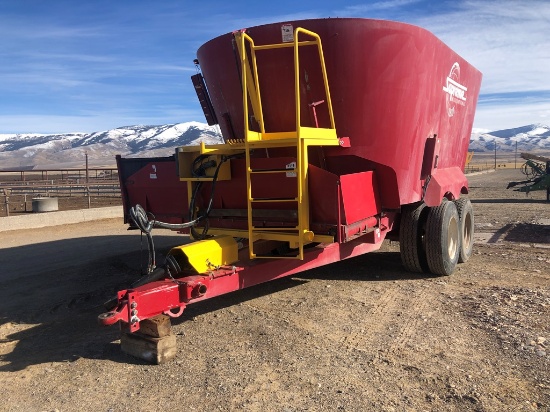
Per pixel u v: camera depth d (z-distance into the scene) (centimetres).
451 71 704
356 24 515
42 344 487
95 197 2452
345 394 366
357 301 591
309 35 514
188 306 587
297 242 492
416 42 567
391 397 359
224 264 496
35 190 2773
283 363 423
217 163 541
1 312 590
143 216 455
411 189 609
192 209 564
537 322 495
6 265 864
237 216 549
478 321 506
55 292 672
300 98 543
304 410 346
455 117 761
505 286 635
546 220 1314
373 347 450
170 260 457
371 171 555
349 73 525
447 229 689
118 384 395
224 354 445
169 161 640
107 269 804
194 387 385
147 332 438
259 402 359
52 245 1072
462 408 341
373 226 570
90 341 491
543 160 1956
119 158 690
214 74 609
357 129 544
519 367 399
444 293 613
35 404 367
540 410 335
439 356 425
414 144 598
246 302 598
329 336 480
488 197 2211
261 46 508
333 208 476
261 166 508
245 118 482
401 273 725
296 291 641
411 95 575
